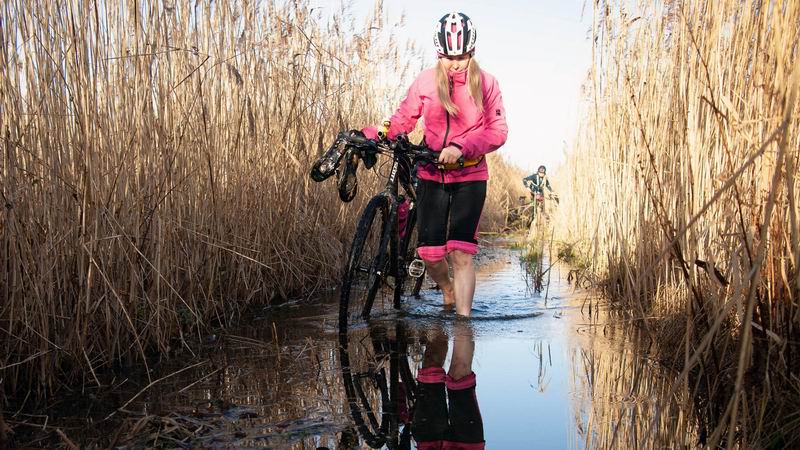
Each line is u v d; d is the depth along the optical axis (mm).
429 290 5277
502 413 2512
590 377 2947
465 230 4070
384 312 4332
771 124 2330
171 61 3969
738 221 2785
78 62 3043
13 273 2660
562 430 2330
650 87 4191
